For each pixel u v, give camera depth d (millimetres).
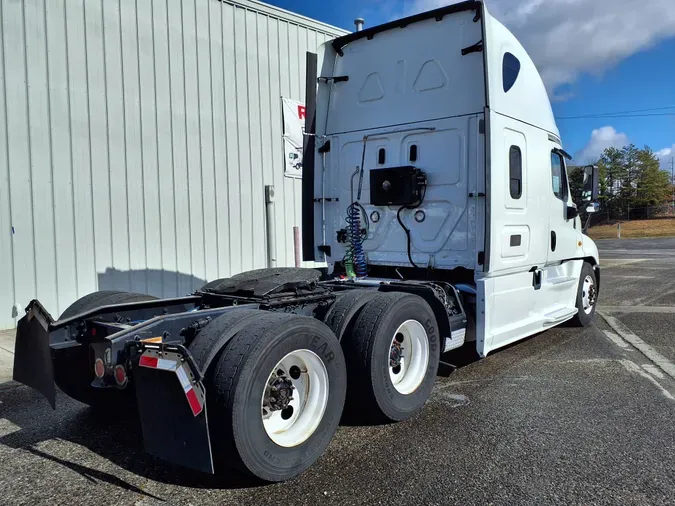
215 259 9164
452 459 3412
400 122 5488
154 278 8375
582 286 7266
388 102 5578
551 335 7008
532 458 3416
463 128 5062
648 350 6203
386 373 3904
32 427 4082
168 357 2879
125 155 8016
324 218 6102
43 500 2953
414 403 4137
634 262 18234
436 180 5230
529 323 5609
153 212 8352
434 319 4406
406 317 4090
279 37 10086
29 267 7156
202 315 3570
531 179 5547
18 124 7031
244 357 2938
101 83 7746
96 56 7691
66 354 4000
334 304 4059
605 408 4320
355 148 5832
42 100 7215
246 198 9609
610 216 67938
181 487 3100
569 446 3596
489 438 3738
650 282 12570
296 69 10422
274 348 3062
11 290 7023
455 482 3109
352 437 3783
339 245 6004
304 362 3385
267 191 9820
